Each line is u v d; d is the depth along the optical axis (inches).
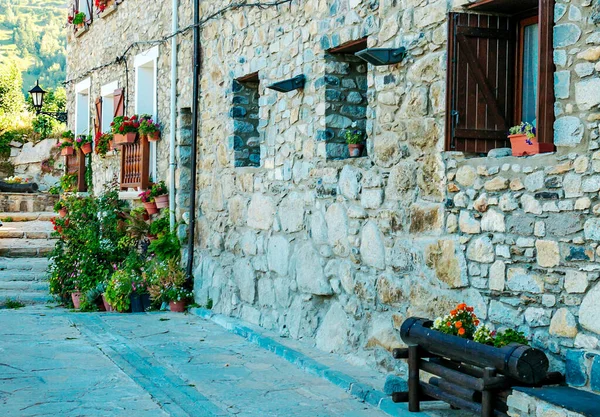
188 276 379.9
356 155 265.0
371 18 242.5
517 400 161.0
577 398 153.5
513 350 164.1
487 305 195.6
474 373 180.5
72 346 287.4
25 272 461.1
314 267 275.1
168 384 232.7
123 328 324.8
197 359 265.7
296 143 288.0
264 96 313.4
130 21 474.6
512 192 187.5
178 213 397.1
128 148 458.0
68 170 625.3
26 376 240.7
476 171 198.8
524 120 207.2
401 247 228.2
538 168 179.6
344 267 257.8
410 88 224.4
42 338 303.6
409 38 224.7
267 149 311.6
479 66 205.6
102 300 396.5
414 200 223.0
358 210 249.3
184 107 392.5
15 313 370.9
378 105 238.8
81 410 204.7
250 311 324.2
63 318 355.3
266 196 311.6
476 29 205.6
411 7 223.9
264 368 253.0
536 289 180.4
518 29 209.3
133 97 470.9
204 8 369.7
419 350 195.2
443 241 210.4
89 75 564.7
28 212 640.4
